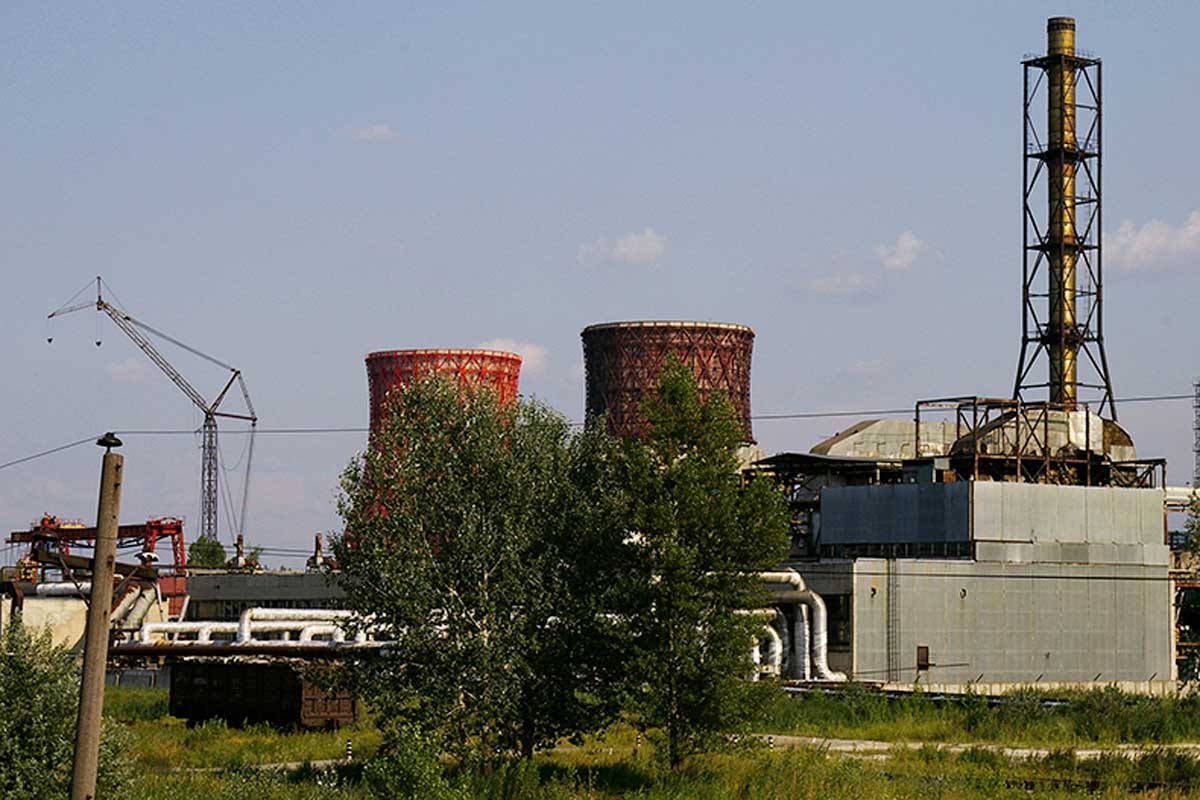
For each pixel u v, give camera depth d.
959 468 140.38
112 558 31.72
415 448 71.06
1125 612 138.25
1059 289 169.88
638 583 68.75
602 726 70.75
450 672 68.00
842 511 142.12
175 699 98.69
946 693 110.00
